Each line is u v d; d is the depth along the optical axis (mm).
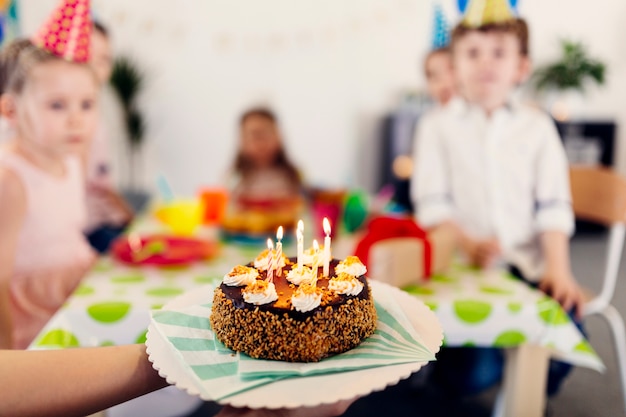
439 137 1548
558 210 1323
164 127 3463
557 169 1396
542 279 1207
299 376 549
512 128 1454
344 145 3627
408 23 3457
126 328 873
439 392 1293
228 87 3486
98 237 1723
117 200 1818
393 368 558
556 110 2598
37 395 565
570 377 989
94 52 1616
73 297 927
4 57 1165
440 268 1054
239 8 3395
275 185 2018
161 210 1374
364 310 629
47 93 1158
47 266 1180
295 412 539
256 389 525
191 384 534
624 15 2434
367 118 3596
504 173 1430
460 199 1487
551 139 1438
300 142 3600
